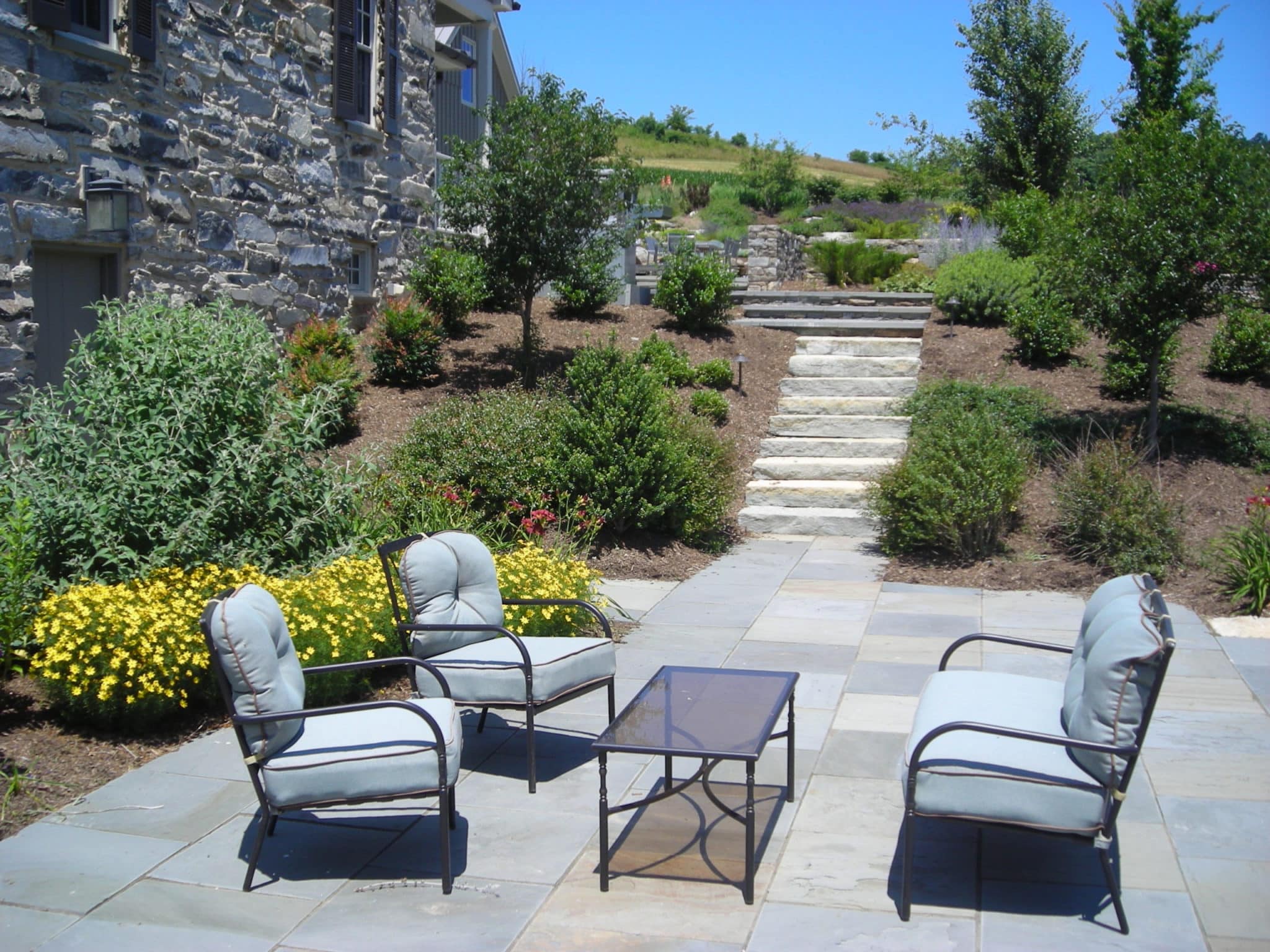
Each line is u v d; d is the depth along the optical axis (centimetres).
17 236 777
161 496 598
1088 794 331
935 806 342
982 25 1809
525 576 649
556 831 412
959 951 322
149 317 678
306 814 427
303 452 684
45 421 611
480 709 495
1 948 327
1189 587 748
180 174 937
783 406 1160
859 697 559
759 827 412
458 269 1202
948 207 1902
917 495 852
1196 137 917
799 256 1930
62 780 453
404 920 345
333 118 1159
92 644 491
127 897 360
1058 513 867
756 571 856
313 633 524
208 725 516
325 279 1155
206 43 959
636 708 406
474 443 851
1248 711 528
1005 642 436
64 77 810
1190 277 884
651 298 1631
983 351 1242
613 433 862
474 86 1905
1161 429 984
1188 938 328
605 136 1065
